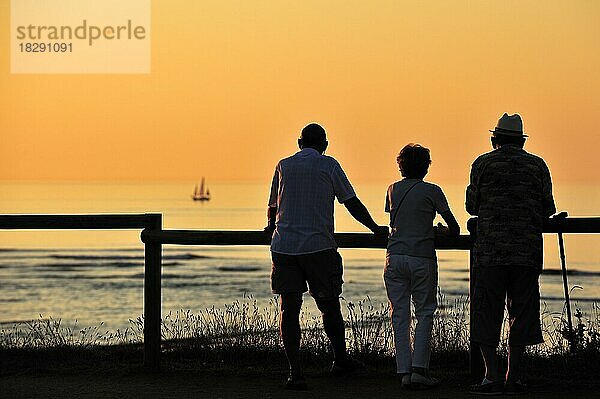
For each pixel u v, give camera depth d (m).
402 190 10.17
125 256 92.50
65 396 9.75
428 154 10.31
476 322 9.73
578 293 57.00
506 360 11.37
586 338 11.20
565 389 9.95
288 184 10.22
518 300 9.61
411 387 9.95
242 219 176.50
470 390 9.88
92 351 12.55
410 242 10.07
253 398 9.57
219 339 12.48
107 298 56.59
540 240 9.60
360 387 10.15
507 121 9.74
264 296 56.97
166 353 12.13
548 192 9.62
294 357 10.08
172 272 76.50
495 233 9.55
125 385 10.36
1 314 47.66
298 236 10.12
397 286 10.16
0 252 98.25
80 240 121.25
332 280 10.19
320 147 10.62
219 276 72.75
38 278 70.12
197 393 9.89
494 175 9.63
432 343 12.02
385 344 12.05
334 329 10.67
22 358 12.16
